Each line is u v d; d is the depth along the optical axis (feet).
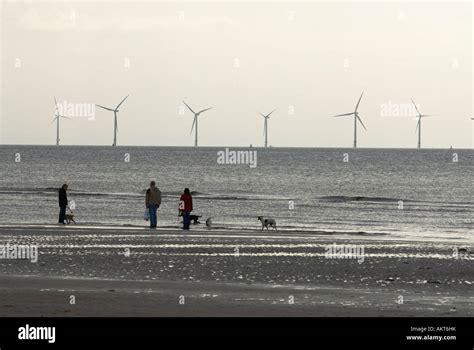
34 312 113.80
